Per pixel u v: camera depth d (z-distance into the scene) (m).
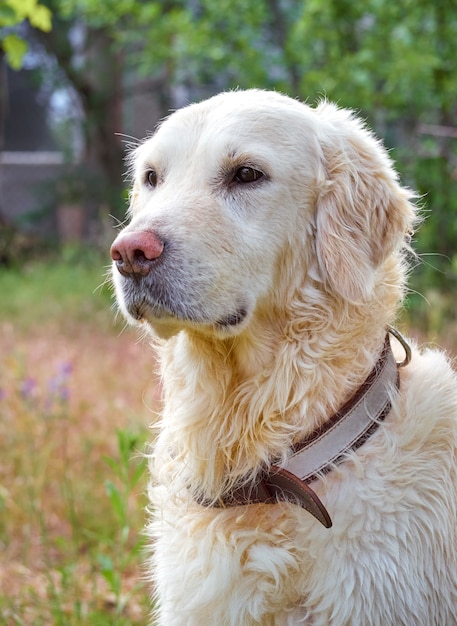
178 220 1.17
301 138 1.22
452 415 1.21
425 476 1.17
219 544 1.18
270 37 3.49
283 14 3.50
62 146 5.85
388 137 3.37
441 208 2.99
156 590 1.29
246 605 1.18
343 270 1.20
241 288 1.19
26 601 1.50
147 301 1.17
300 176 1.21
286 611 1.18
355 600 1.15
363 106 2.96
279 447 1.19
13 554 1.66
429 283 2.89
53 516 1.73
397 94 2.98
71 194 5.14
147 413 2.03
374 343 1.22
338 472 1.17
